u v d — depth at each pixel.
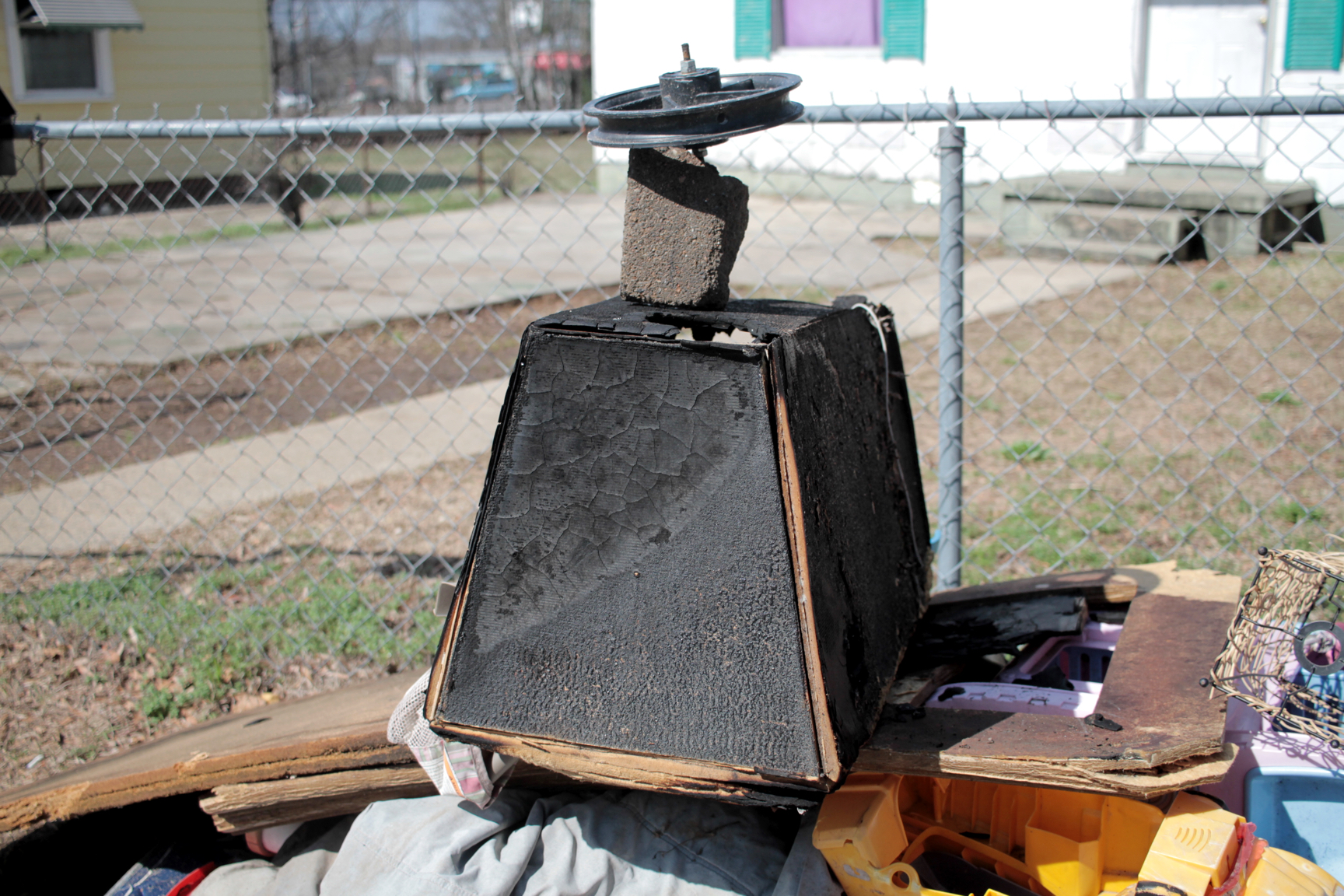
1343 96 2.68
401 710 2.00
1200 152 10.45
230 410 6.69
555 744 1.73
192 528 4.77
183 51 16.39
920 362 7.22
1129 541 4.21
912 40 12.17
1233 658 1.91
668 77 1.75
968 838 1.92
